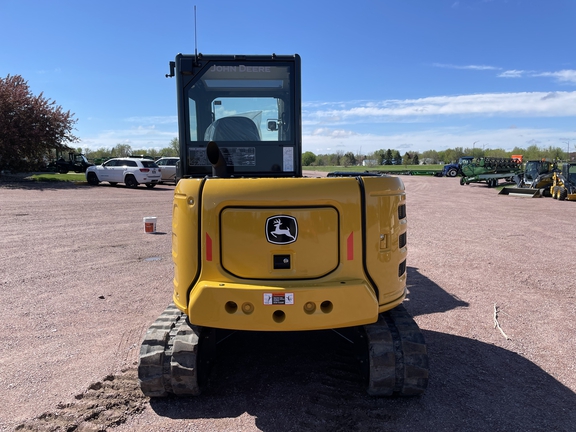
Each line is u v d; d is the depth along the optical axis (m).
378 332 3.33
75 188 25.55
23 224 12.22
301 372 3.90
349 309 3.01
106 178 27.56
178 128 4.07
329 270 3.08
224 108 4.10
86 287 6.45
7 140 27.48
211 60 3.99
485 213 16.02
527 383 3.76
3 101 27.06
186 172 4.11
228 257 3.05
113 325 5.02
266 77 4.08
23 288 6.36
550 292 6.33
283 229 3.02
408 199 22.25
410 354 3.27
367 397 3.48
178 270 3.23
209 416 3.23
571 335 4.80
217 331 3.90
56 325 5.01
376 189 3.17
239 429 3.07
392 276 3.30
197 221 3.08
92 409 3.31
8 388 3.62
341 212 3.06
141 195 22.23
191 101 4.05
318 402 3.41
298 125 4.14
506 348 4.48
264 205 3.01
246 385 3.67
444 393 3.57
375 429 3.06
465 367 4.05
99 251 8.88
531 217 14.82
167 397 3.47
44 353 4.29
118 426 3.12
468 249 9.31
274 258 3.04
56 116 29.05
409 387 3.29
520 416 3.26
